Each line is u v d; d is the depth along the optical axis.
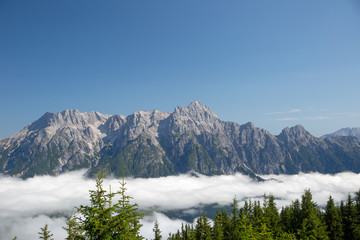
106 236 21.84
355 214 72.62
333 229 69.81
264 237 44.44
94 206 22.94
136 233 24.14
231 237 83.00
